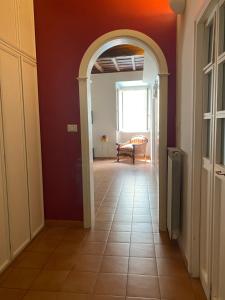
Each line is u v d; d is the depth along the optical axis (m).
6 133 2.27
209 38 1.86
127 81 8.17
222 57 1.46
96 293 1.93
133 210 3.73
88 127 3.02
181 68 2.54
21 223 2.55
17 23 2.49
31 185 2.80
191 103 2.05
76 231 3.03
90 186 3.11
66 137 3.08
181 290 1.95
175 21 2.79
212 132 1.68
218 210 1.61
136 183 5.36
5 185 2.25
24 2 2.67
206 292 1.85
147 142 8.43
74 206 3.18
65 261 2.38
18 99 2.51
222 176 1.48
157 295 1.90
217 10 1.54
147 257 2.43
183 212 2.43
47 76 3.01
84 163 3.04
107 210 3.74
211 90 1.76
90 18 2.88
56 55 2.97
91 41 2.91
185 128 2.34
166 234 2.92
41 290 1.98
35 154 2.92
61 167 3.13
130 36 2.84
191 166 2.05
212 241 1.69
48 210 3.21
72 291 1.96
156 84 5.73
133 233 2.96
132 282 2.06
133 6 2.82
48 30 2.95
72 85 3.00
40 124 3.09
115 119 8.50
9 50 2.32
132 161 8.03
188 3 2.15
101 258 2.43
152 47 2.83
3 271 2.21
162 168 2.96
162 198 2.98
